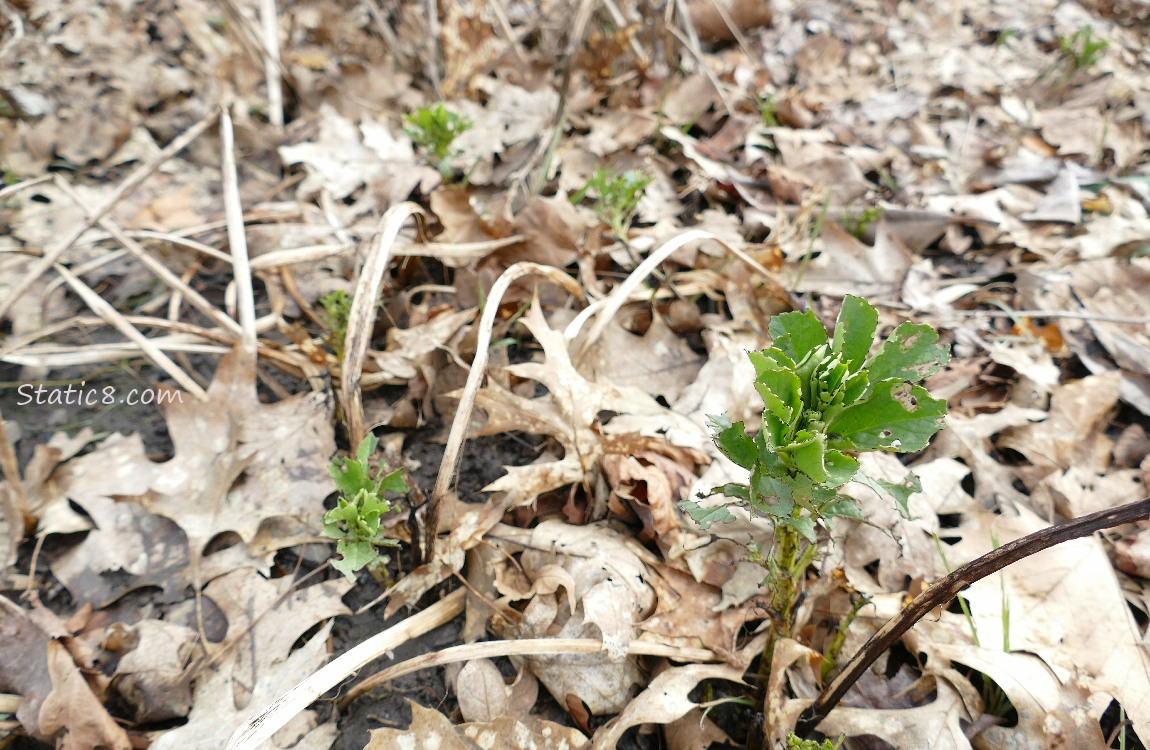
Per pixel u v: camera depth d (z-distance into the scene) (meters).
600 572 0.31
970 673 0.30
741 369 0.39
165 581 0.32
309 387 0.40
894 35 0.76
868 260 0.49
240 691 0.28
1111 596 0.31
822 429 0.20
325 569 0.33
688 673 0.29
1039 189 0.56
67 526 0.33
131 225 0.48
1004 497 0.36
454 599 0.32
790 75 0.70
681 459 0.35
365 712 0.29
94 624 0.30
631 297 0.44
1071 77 0.68
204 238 0.48
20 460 0.36
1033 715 0.27
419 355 0.40
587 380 0.40
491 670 0.29
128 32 0.62
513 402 0.35
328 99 0.59
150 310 0.44
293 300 0.45
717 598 0.31
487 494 0.37
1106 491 0.36
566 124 0.59
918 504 0.34
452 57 0.63
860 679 0.30
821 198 0.52
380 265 0.32
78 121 0.53
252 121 0.57
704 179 0.55
